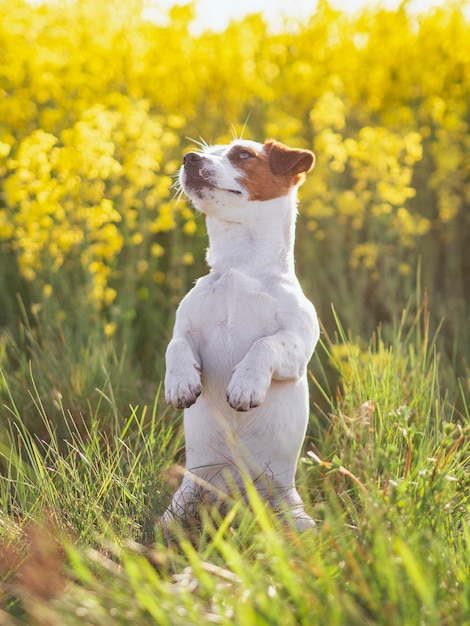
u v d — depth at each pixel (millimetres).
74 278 7801
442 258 9406
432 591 3076
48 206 6852
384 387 5320
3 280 7969
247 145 4781
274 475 4750
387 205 8008
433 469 3928
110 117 7426
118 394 6066
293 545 3637
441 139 8938
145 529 4250
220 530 3619
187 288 8625
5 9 8492
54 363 6367
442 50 10562
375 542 3367
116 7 9117
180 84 9773
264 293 4566
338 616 2955
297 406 4727
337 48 10484
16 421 5641
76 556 3393
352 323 7766
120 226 8188
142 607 3154
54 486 4352
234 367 4559
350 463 4926
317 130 9039
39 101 8328
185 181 4703
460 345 7656
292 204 4863
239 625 2963
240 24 10281
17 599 3508
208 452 4773
